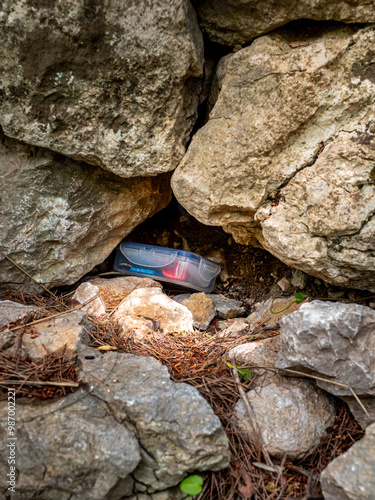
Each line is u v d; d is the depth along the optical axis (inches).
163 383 73.1
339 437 76.0
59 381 73.5
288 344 77.9
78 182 103.7
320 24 85.3
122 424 67.1
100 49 82.3
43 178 101.3
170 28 82.0
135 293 107.6
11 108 89.0
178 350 93.2
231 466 70.2
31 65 83.0
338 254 86.4
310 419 76.2
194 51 85.7
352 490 59.2
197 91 96.6
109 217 110.7
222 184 92.7
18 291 106.0
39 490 60.6
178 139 95.7
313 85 82.6
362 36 79.9
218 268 123.5
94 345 88.2
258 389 80.4
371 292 101.7
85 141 92.4
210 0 88.0
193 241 136.2
